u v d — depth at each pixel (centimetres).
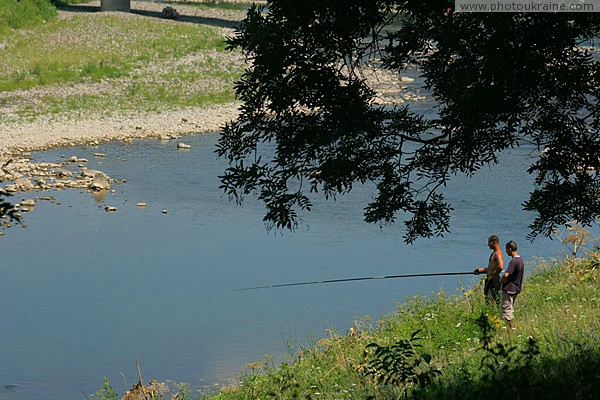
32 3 11469
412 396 1959
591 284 3497
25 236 4919
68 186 6025
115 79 9269
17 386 2906
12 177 6134
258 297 3950
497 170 6356
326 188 2089
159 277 4256
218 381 2933
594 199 2109
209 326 3559
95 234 5000
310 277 4288
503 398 1653
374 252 4706
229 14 14025
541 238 4906
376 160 2102
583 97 1998
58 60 9756
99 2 15138
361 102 2030
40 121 7762
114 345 3338
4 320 3619
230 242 4912
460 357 2534
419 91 9262
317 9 1950
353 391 2327
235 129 2081
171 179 6272
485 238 4916
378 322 3356
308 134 2033
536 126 2050
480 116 2008
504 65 1919
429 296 3909
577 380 1727
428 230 2244
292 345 3291
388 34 2059
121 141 7394
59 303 3853
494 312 3166
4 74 9150
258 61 1955
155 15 13100
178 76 9438
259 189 6062
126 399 2542
